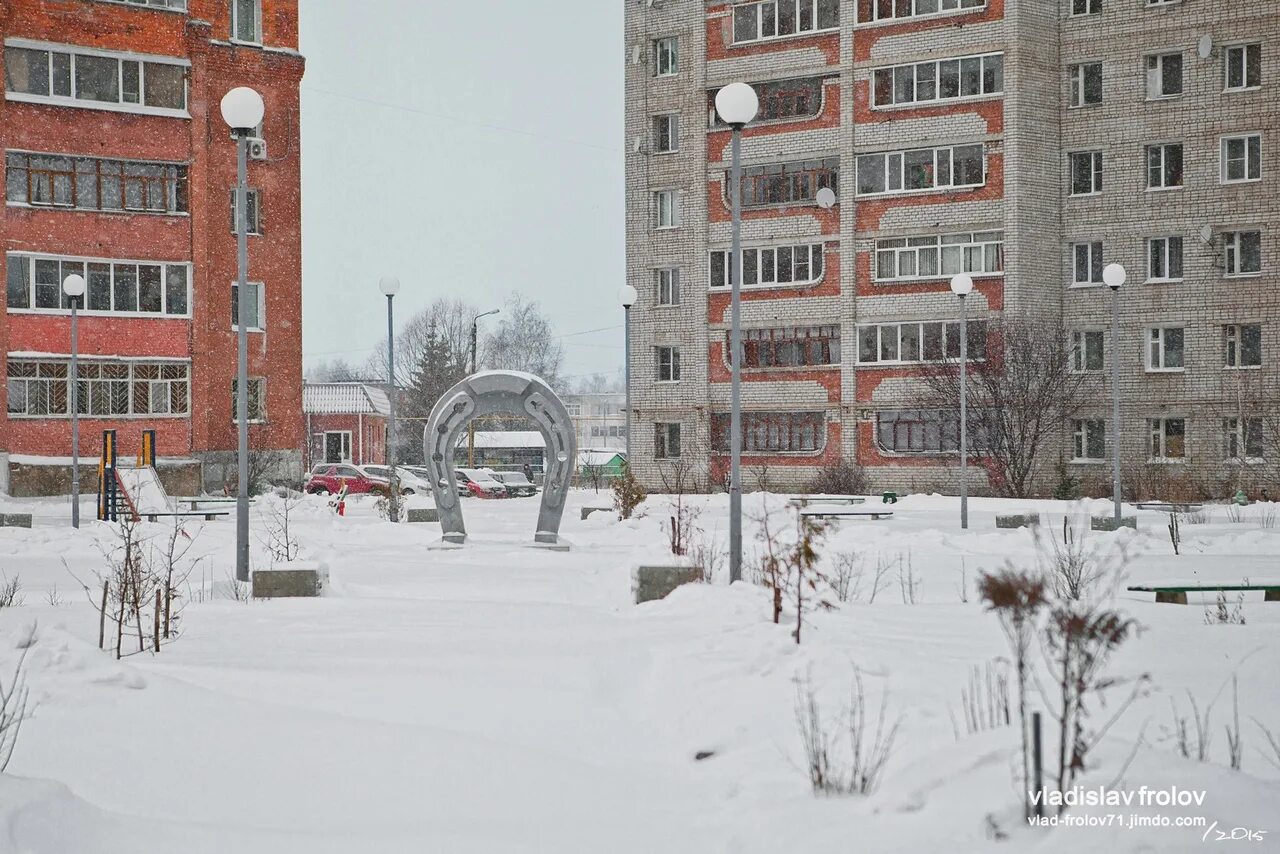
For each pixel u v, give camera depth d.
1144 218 45.69
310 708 8.42
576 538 24.66
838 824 5.77
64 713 7.89
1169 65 45.56
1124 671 8.98
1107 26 46.22
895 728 6.95
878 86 48.69
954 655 9.48
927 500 37.81
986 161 46.81
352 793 6.56
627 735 7.91
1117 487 26.05
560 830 5.99
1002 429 43.72
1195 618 11.95
